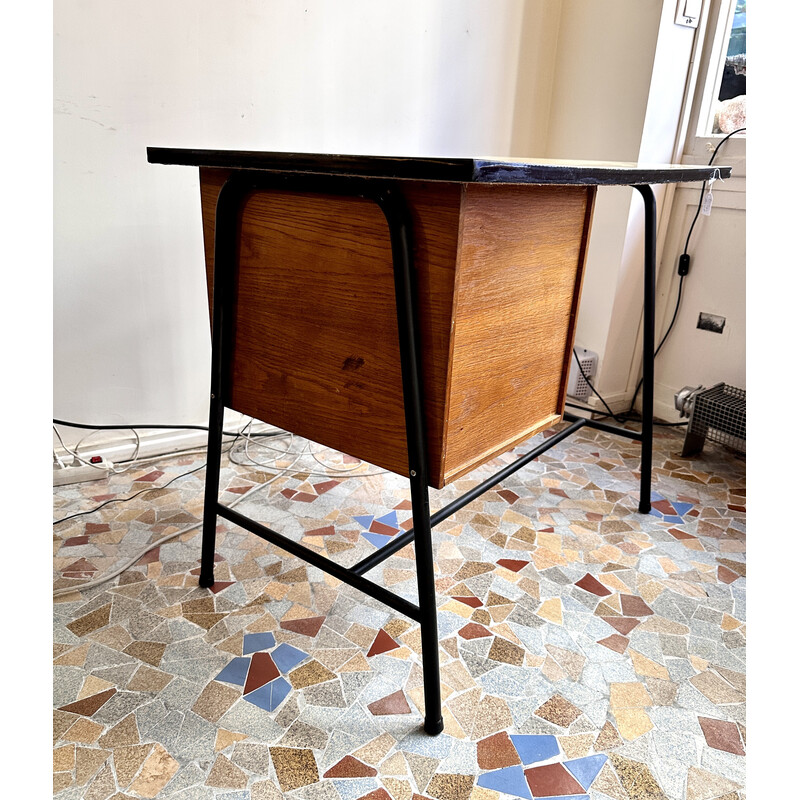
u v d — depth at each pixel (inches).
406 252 38.7
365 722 46.0
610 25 93.7
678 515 76.1
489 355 46.8
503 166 33.1
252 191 47.2
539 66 100.8
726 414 85.9
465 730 45.8
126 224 74.8
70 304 73.9
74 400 77.4
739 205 91.4
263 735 44.5
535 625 56.4
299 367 48.9
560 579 62.9
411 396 41.1
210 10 72.1
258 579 60.7
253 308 50.6
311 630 54.6
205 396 87.2
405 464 44.5
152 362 81.4
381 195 38.3
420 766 42.8
